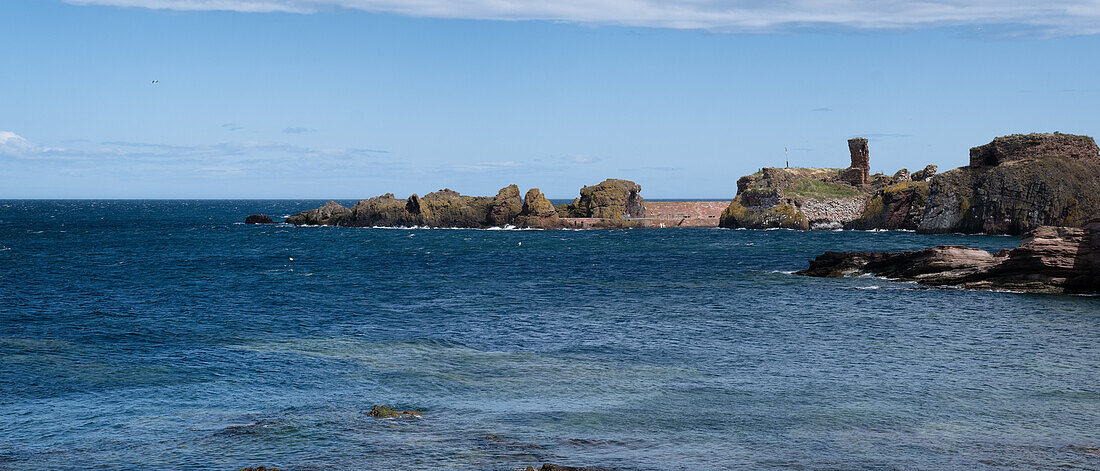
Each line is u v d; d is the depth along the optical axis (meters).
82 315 62.88
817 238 160.12
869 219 186.75
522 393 38.94
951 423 33.88
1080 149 165.88
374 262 113.19
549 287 82.75
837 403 37.09
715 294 76.44
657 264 108.81
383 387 40.03
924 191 177.75
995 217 161.25
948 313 63.72
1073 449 30.22
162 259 116.94
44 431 32.56
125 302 70.75
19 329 56.16
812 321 60.50
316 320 61.28
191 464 28.48
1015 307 66.38
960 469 28.05
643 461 28.70
